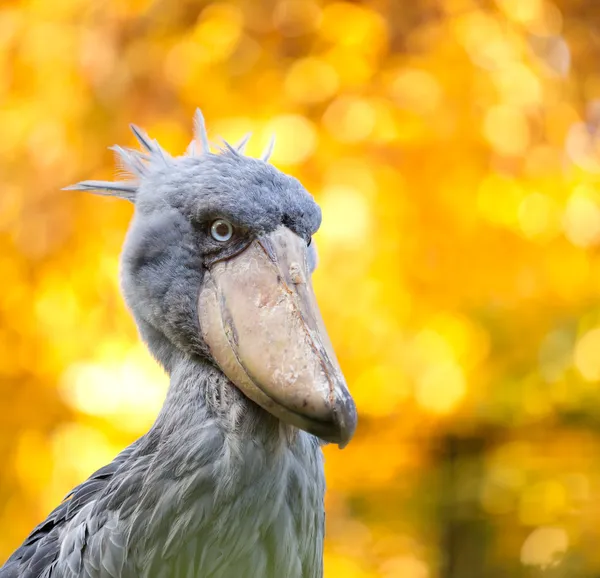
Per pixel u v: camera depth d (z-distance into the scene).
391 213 11.46
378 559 14.74
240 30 11.20
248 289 4.95
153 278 5.21
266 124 11.17
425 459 15.38
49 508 11.52
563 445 15.45
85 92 10.74
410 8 11.27
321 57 11.42
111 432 11.70
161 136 10.80
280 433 5.03
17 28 11.02
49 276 11.02
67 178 10.70
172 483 4.94
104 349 11.31
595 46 11.76
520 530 15.28
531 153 11.52
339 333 11.86
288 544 5.15
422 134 11.23
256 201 5.01
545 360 14.25
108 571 5.02
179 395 5.12
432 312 12.13
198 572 4.98
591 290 12.89
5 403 11.40
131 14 10.91
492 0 11.45
